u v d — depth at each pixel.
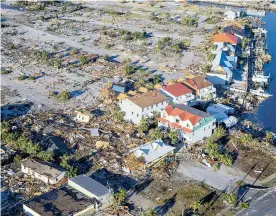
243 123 108.69
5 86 125.31
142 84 126.38
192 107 109.62
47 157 88.38
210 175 86.19
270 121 111.38
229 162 89.00
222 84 130.12
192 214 74.94
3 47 157.38
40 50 155.12
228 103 118.56
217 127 101.75
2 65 140.38
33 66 140.50
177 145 95.69
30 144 91.25
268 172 88.00
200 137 98.25
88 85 127.25
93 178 83.81
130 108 105.19
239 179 85.31
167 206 77.00
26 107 113.00
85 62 143.25
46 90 123.50
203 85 117.75
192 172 86.88
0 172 85.38
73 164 88.12
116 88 120.62
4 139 95.38
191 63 145.25
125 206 75.94
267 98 124.31
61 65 141.50
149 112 105.19
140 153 89.19
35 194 79.12
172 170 87.06
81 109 112.00
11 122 103.69
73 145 94.81
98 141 94.88
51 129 101.50
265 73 142.38
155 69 139.88
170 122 100.31
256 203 78.12
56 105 114.75
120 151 93.44
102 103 115.38
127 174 85.62
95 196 75.25
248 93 125.56
